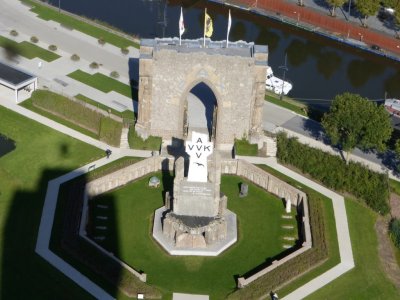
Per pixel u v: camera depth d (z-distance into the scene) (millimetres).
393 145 159750
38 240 125750
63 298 115000
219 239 129250
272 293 117500
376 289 121250
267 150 153625
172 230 127688
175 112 151250
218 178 126062
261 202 141500
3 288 116312
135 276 118875
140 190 142250
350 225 134625
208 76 147125
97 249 123000
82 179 139500
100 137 154375
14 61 180000
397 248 130875
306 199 137750
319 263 124125
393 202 142125
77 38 194750
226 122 152375
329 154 150250
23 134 154625
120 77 177875
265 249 129625
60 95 163500
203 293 119062
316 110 171375
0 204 133750
